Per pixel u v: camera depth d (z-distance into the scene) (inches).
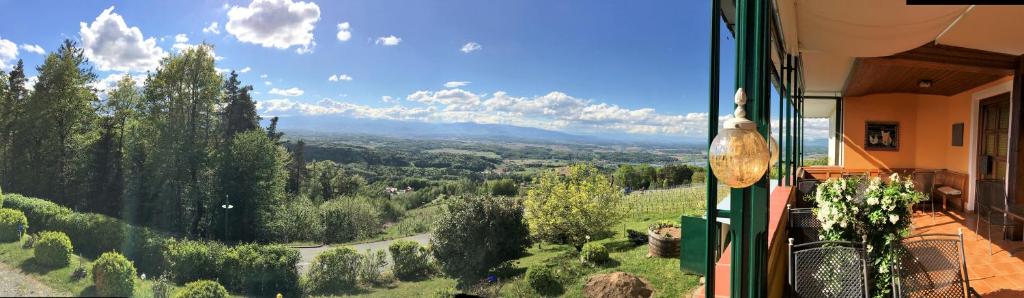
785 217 166.6
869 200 123.0
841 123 419.2
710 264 84.5
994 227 249.3
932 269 117.9
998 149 277.3
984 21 153.6
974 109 305.3
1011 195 221.1
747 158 68.7
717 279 111.0
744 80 87.1
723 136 70.5
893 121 389.4
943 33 175.3
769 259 117.0
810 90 394.3
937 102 364.5
